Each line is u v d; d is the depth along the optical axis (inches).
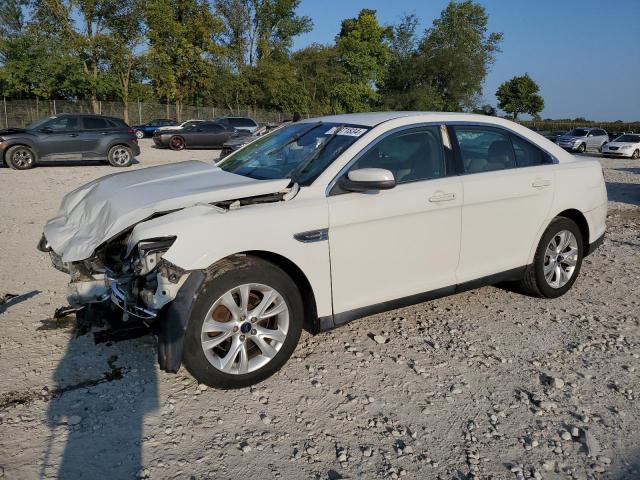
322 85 2186.3
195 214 127.2
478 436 117.8
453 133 167.5
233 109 1959.9
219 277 126.2
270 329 136.3
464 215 164.1
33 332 163.3
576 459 111.1
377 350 155.8
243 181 150.3
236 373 131.3
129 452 110.0
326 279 141.9
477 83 2310.5
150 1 1610.5
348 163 147.3
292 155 161.6
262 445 113.1
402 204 150.0
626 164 915.4
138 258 126.5
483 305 191.8
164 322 124.2
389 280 153.3
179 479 102.5
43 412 122.8
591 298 201.3
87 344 155.6
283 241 133.0
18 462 106.0
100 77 1525.6
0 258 242.5
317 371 143.5
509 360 151.6
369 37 2253.9
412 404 129.3
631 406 130.0
